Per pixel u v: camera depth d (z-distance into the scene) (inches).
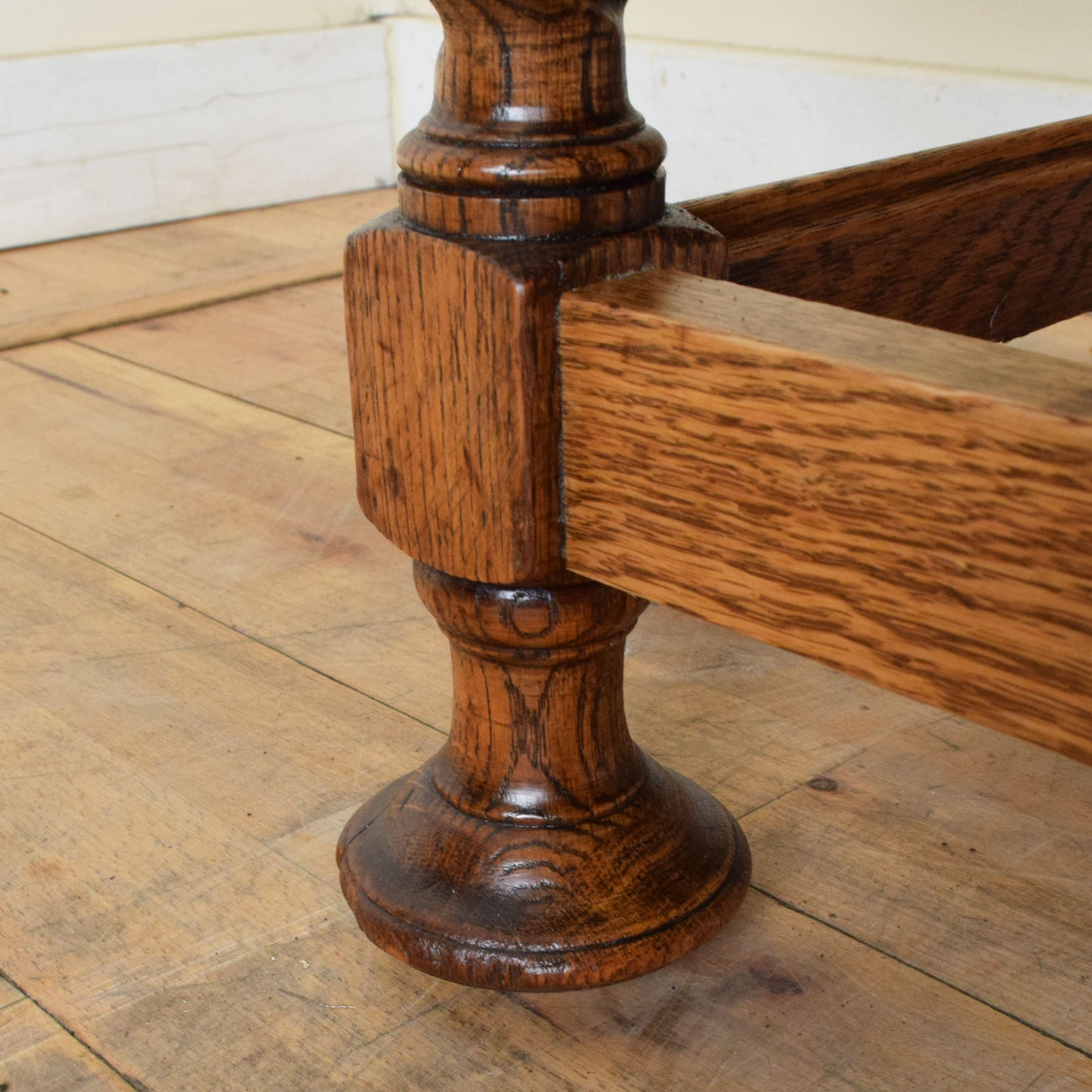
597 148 18.9
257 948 24.7
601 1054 22.0
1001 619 14.8
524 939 22.1
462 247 18.6
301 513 44.3
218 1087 21.5
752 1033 22.4
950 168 27.5
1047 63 59.2
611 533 18.9
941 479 14.8
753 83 69.2
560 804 23.2
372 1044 22.3
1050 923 24.9
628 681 33.9
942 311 28.6
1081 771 29.8
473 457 19.7
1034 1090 21.2
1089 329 59.5
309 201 87.1
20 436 51.2
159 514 44.4
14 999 23.6
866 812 28.4
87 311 65.3
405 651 35.6
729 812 25.9
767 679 33.9
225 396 54.8
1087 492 13.6
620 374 17.8
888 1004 23.0
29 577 40.1
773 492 16.5
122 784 29.9
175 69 79.2
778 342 16.0
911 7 63.1
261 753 31.0
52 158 76.6
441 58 19.7
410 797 25.0
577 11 18.3
